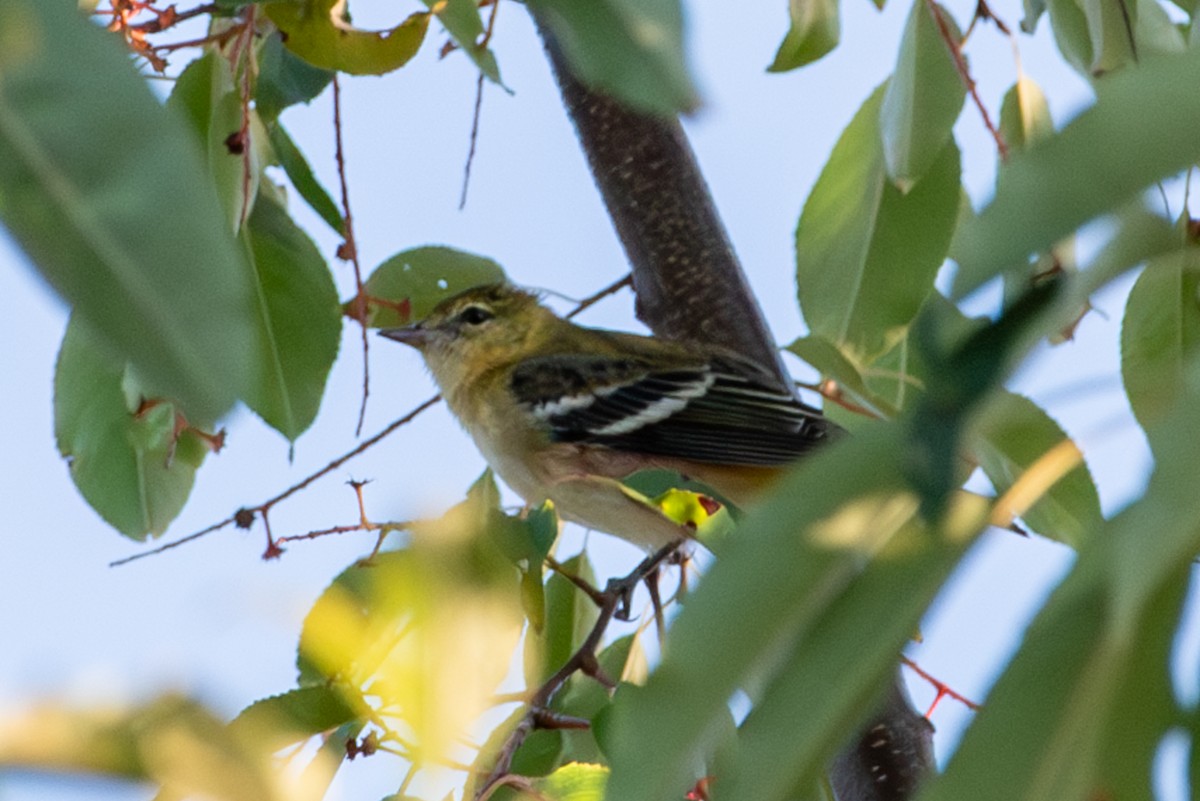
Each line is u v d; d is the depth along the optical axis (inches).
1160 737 166.4
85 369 365.4
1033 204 142.4
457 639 165.3
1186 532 129.8
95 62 132.3
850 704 166.9
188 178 131.3
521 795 289.0
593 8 140.4
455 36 277.1
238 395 128.1
